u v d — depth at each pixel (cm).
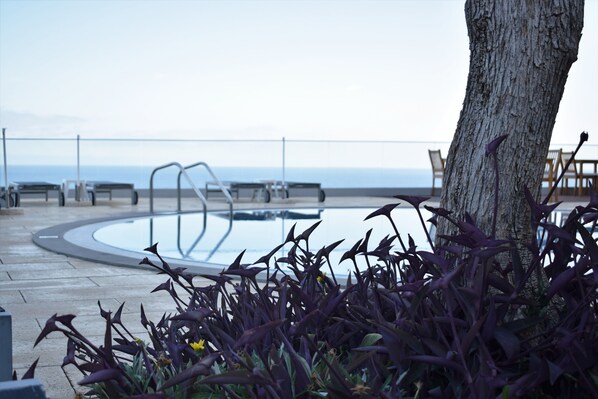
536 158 178
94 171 1349
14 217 919
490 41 179
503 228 177
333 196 1428
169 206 1134
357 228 857
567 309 156
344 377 134
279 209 1071
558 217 853
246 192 1397
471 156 182
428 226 892
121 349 172
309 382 133
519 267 146
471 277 140
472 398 121
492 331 132
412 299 151
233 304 178
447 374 138
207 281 439
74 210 1046
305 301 164
